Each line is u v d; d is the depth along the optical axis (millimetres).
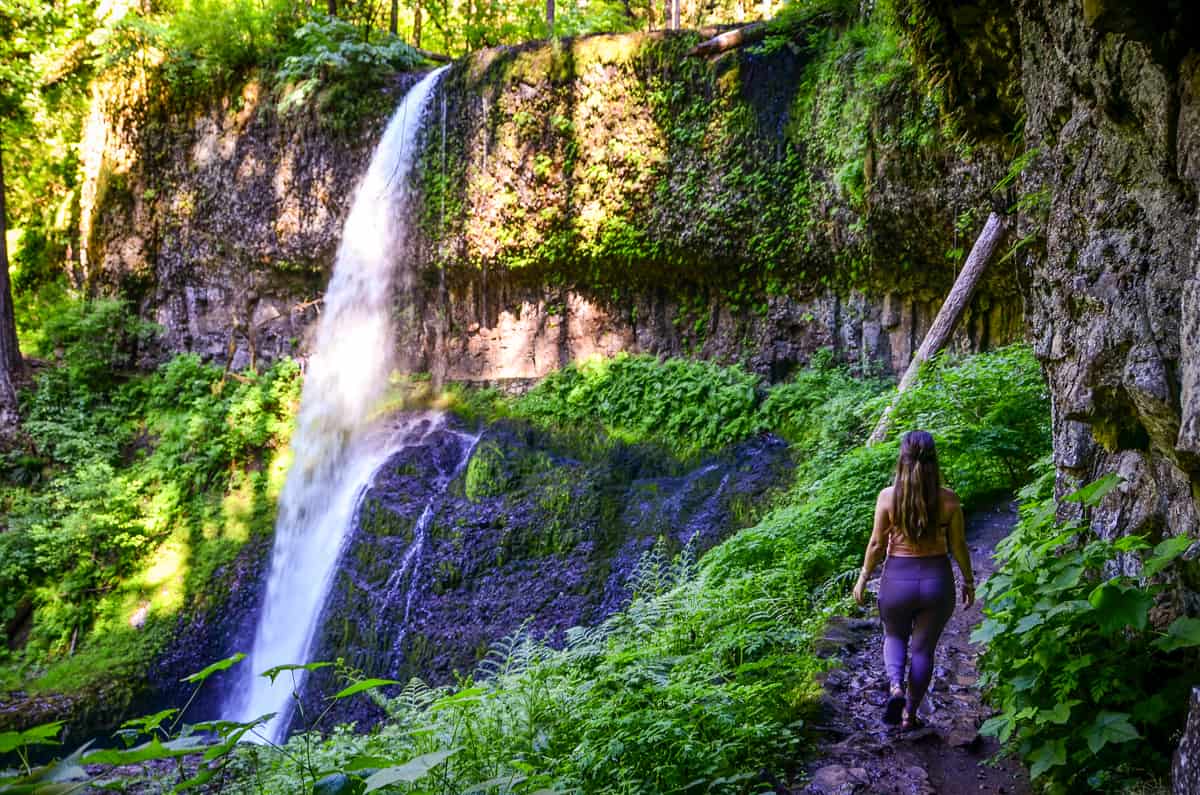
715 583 7766
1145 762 3311
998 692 3902
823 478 10328
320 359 18000
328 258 18016
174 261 19562
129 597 15008
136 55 19562
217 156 18828
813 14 13359
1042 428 8789
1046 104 4324
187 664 14148
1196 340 3014
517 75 15344
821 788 4020
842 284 13648
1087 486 3566
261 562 15516
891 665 4555
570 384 15344
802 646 5773
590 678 5453
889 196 11898
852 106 12375
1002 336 12047
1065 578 3539
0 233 18203
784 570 7426
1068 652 3578
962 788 4016
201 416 17562
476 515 13266
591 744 4176
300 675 12914
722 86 13953
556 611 11664
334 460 16219
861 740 4520
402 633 12453
